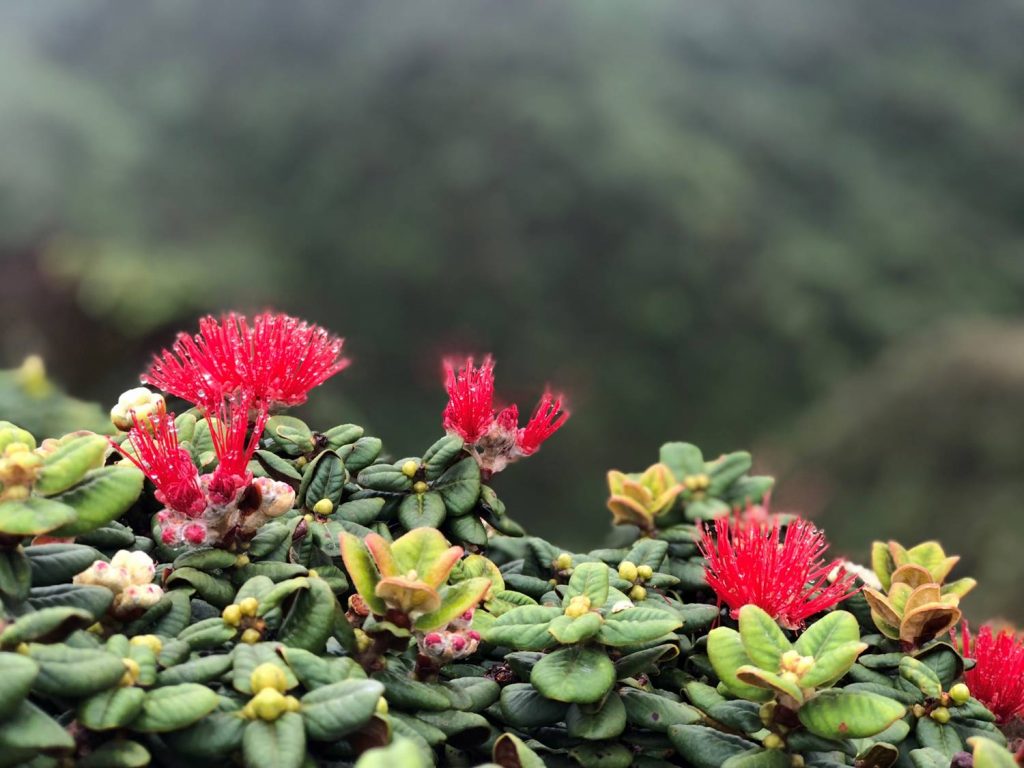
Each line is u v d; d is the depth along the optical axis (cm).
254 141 1290
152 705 94
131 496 107
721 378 1243
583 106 1305
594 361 1224
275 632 111
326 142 1291
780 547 133
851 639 111
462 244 1240
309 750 105
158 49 1333
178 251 1069
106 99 1191
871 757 117
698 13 1484
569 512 1088
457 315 1220
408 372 1182
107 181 1030
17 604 102
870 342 1287
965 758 115
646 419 1212
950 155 1509
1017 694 134
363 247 1227
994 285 1391
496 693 119
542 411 140
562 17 1390
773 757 111
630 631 111
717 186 1298
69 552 107
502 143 1283
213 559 116
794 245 1308
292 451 140
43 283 587
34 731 88
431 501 135
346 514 132
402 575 108
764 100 1457
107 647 100
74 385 543
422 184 1261
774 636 110
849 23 1588
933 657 131
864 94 1534
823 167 1416
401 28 1333
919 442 651
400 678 111
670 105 1378
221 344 136
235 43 1346
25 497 101
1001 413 624
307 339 143
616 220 1263
